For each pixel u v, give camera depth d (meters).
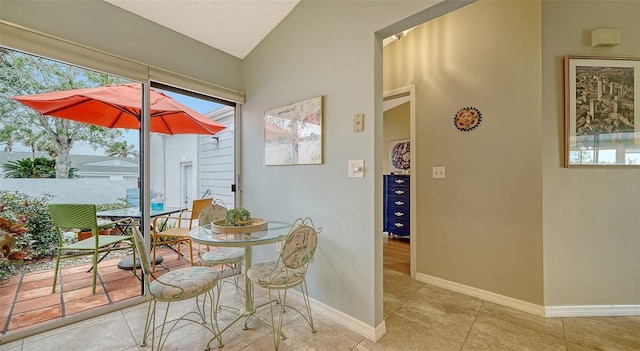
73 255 2.24
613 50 2.02
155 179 2.69
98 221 2.23
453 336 1.81
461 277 2.49
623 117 2.02
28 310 2.00
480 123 2.36
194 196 3.04
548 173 2.06
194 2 2.19
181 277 1.69
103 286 2.39
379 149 1.82
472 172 2.42
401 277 2.88
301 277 1.77
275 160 2.53
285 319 2.03
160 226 3.04
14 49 1.66
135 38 2.17
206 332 1.84
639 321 1.97
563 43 2.04
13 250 1.93
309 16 2.20
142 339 1.75
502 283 2.27
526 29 2.13
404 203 4.45
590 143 2.04
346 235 1.94
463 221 2.48
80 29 1.90
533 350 1.66
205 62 2.64
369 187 1.80
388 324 1.96
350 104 1.91
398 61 2.90
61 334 1.79
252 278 1.76
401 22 1.67
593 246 2.06
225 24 2.46
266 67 2.65
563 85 2.04
